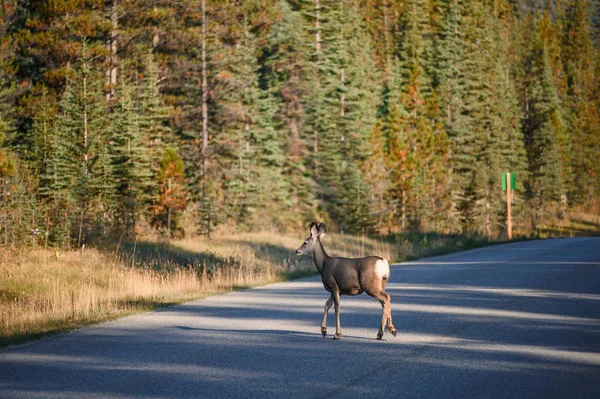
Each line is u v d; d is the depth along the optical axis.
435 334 19.92
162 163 57.97
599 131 167.88
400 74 123.94
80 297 29.47
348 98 94.81
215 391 13.90
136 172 57.50
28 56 64.31
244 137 84.12
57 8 61.16
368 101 104.75
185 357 17.28
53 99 62.66
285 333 20.56
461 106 119.88
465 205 107.94
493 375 14.84
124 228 52.03
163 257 44.41
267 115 86.94
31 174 54.47
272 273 39.22
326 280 19.75
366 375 15.00
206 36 76.50
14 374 15.77
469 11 139.75
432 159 101.38
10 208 45.34
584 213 159.38
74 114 55.47
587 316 22.48
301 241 57.62
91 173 54.41
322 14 97.25
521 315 22.94
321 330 19.98
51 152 55.25
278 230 67.00
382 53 133.12
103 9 66.69
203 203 62.59
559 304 25.17
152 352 18.00
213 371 15.66
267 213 75.19
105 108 62.12
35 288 33.97
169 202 55.88
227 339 19.72
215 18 79.31
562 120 163.62
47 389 14.33
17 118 62.56
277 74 94.19
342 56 96.38
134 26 70.69
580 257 45.19
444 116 120.88
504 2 184.75
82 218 46.66
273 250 51.50
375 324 21.92
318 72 96.38
